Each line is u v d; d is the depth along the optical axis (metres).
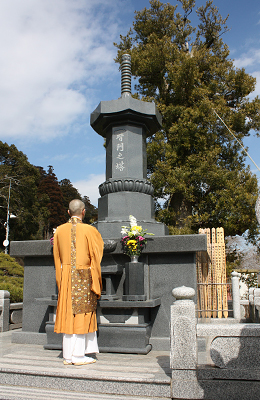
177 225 15.37
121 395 3.05
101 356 3.93
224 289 6.22
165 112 15.20
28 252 5.14
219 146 15.09
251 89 15.85
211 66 16.08
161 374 3.16
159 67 16.16
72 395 3.07
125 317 4.23
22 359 3.77
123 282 4.74
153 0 17.02
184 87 15.31
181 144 14.58
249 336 2.94
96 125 6.32
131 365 3.50
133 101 5.87
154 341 4.39
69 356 3.50
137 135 6.11
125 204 5.53
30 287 5.27
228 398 2.85
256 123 15.34
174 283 4.64
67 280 3.66
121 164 5.91
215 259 6.42
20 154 32.88
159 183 14.14
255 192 14.20
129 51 16.59
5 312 6.18
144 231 4.80
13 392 3.15
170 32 17.31
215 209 14.05
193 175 14.25
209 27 17.47
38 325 5.12
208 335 2.99
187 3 17.42
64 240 3.79
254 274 11.75
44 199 39.19
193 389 2.93
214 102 15.34
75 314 3.56
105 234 5.26
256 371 2.87
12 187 30.28
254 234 14.23
